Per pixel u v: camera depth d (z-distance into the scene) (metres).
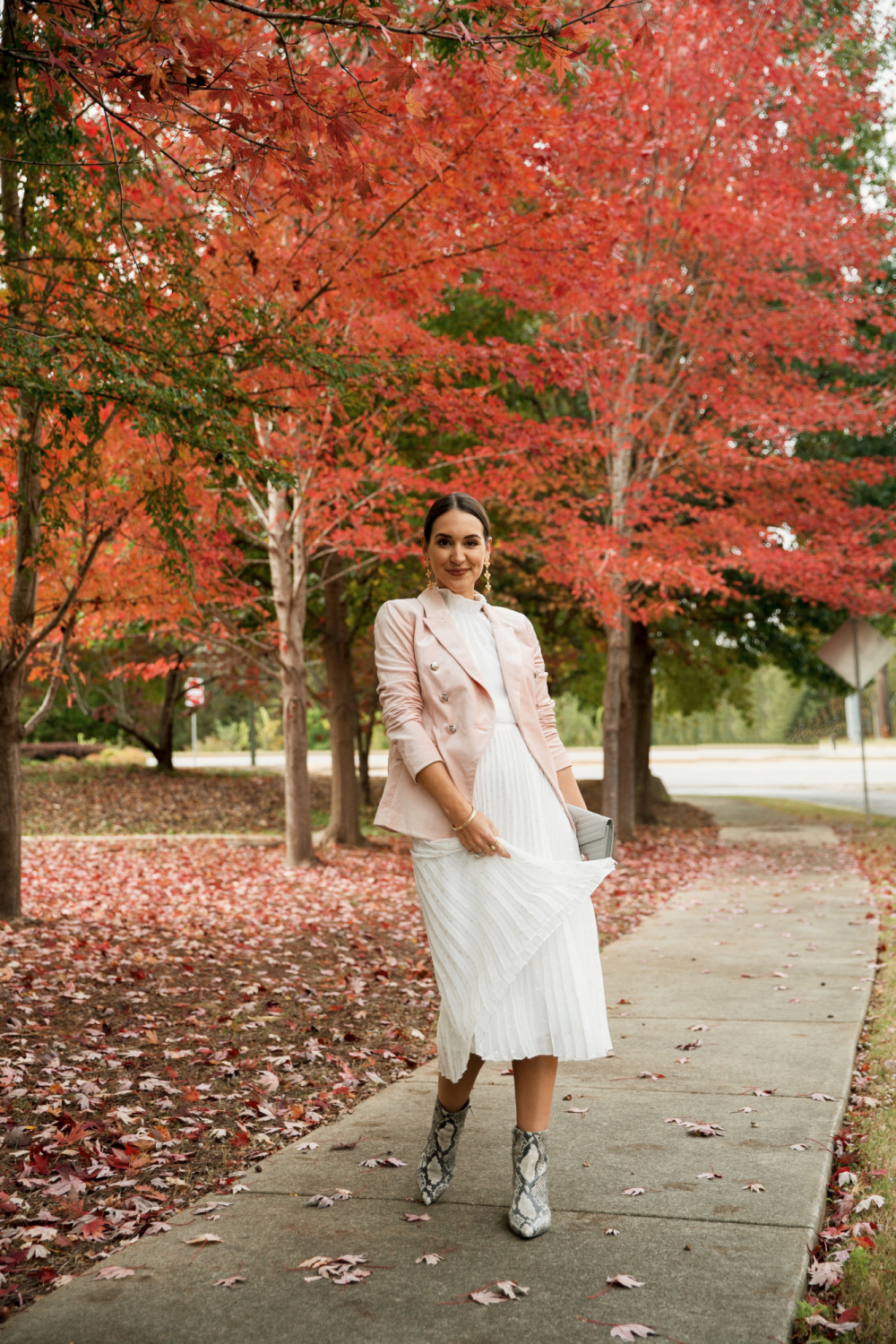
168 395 5.12
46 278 5.81
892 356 11.91
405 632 2.90
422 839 2.77
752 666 19.19
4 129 5.23
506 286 8.20
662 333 12.61
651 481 11.77
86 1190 3.14
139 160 5.32
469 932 2.71
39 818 16.69
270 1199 2.96
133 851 13.68
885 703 63.72
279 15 3.35
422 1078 4.25
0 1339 2.23
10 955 6.61
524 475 10.42
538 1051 2.65
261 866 12.20
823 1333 2.22
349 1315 2.27
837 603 13.27
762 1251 2.51
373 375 7.14
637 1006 5.39
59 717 27.86
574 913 2.76
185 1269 2.53
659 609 11.77
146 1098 4.06
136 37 3.38
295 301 7.09
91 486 7.03
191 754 46.94
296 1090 4.20
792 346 11.56
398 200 6.34
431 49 4.68
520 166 6.45
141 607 9.61
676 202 11.23
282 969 6.64
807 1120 3.49
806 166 12.06
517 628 3.01
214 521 9.62
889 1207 2.85
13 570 8.26
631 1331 2.15
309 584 15.42
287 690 12.08
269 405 6.03
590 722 60.72
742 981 5.92
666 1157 3.17
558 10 3.63
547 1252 2.54
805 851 13.43
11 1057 4.50
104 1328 2.26
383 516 10.98
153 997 5.75
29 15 4.27
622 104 9.35
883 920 7.89
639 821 18.39
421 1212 2.82
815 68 10.96
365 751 19.81
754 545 11.88
